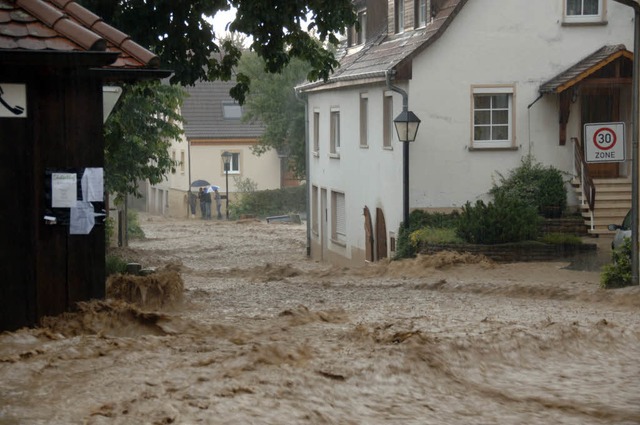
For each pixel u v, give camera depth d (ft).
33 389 39.27
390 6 162.40
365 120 159.53
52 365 43.70
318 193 193.16
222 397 38.04
